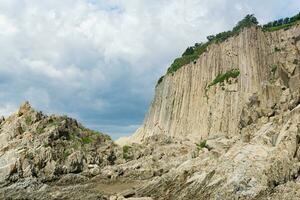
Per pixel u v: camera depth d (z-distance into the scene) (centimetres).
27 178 12019
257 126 10956
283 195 7525
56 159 13525
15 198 10288
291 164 7994
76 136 15312
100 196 10038
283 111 10662
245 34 19575
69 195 10362
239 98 18012
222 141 12900
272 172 8038
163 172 12450
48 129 14700
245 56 19125
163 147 15588
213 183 8700
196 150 13462
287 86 11681
